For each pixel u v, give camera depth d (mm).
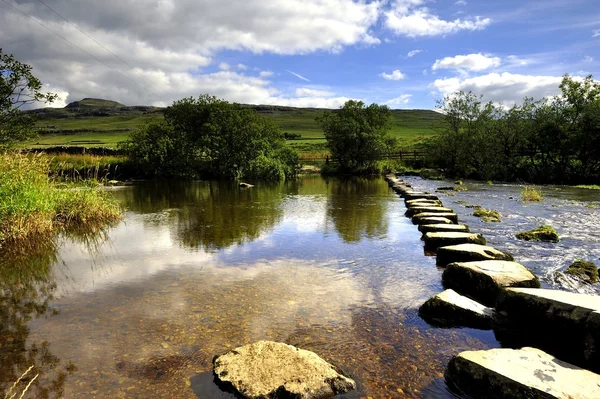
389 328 4387
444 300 4641
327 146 36000
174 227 10133
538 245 8211
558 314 3947
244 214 12273
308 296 5320
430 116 148000
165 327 4363
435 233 8195
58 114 198000
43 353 3801
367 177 31859
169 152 29031
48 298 5266
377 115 34406
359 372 3502
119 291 5512
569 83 26938
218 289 5566
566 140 26234
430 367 3611
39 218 9078
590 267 6316
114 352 3822
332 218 11547
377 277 6160
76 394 3146
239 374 3277
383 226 10328
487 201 15492
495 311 4633
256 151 30234
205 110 32812
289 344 3971
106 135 107562
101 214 11188
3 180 8961
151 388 3238
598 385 2902
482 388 3131
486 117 32906
